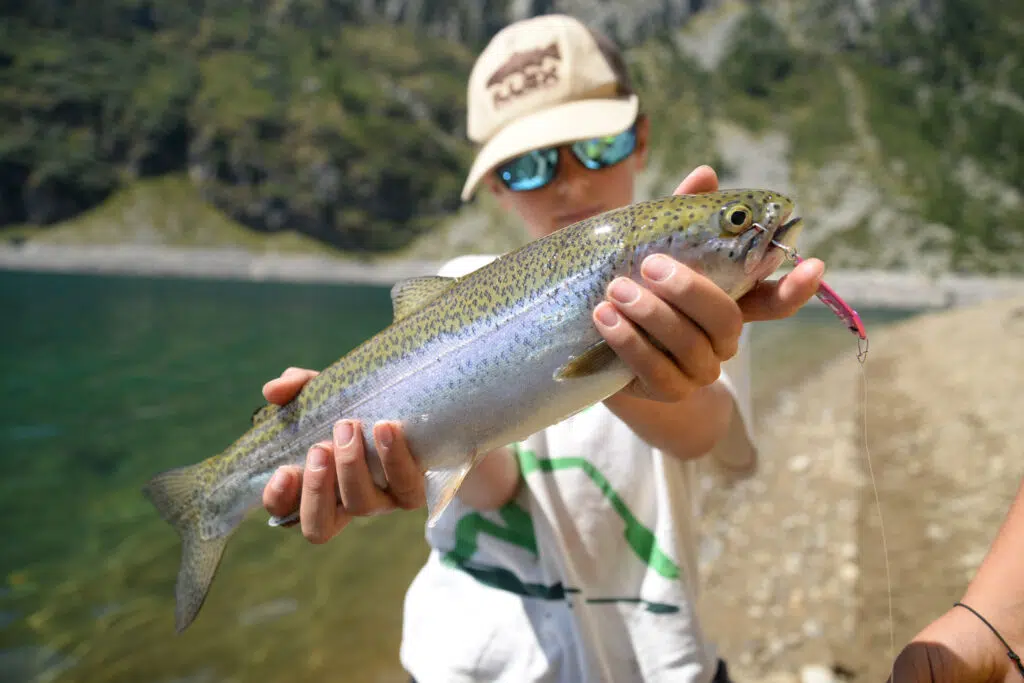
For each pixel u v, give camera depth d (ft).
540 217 2.18
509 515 1.86
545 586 1.76
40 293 40.52
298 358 19.20
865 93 116.37
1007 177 101.81
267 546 5.94
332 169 102.01
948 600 3.65
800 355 17.78
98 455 9.39
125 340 22.18
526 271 1.59
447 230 105.40
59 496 7.69
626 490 1.82
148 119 98.07
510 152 2.05
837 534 4.92
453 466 1.65
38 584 5.42
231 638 4.45
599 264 1.48
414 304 1.81
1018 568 1.26
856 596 3.95
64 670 4.17
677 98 120.26
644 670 1.72
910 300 74.90
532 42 2.16
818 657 3.48
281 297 51.47
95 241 88.38
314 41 120.06
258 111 103.86
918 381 11.00
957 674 1.20
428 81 124.47
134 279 65.92
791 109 116.98
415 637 1.86
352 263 98.43
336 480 1.61
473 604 1.81
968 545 4.26
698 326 1.23
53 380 15.20
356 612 4.75
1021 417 7.00
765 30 126.82
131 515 7.07
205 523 2.11
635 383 1.40
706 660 1.75
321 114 107.45
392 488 1.65
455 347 1.65
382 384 1.76
